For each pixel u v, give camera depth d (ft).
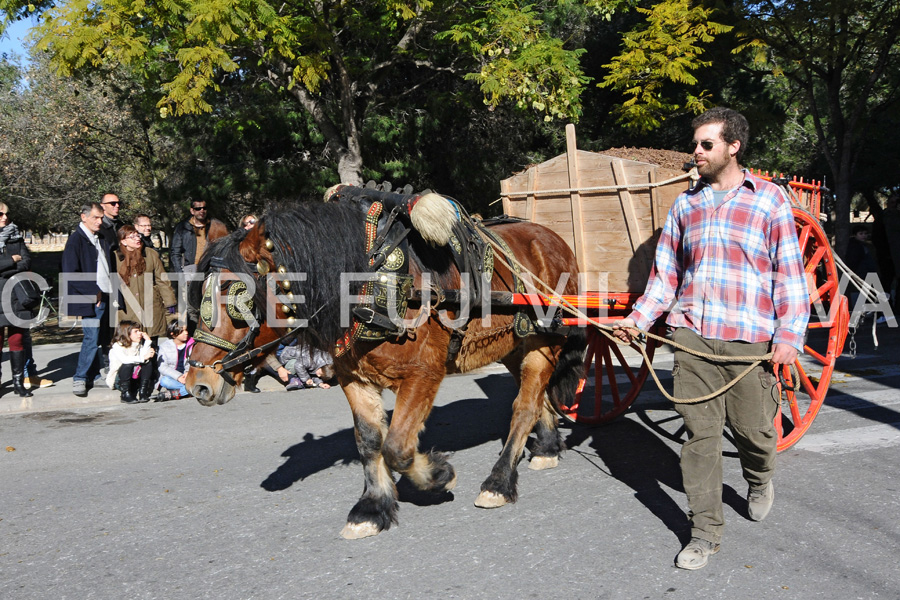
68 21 26.27
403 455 12.05
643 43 39.60
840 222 45.19
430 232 11.50
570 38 49.24
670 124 54.08
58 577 11.40
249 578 11.17
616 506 13.62
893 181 68.64
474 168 48.08
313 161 46.42
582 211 17.10
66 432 20.48
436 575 11.07
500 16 32.35
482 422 20.47
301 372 25.52
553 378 16.08
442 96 43.65
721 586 10.45
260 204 48.39
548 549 11.84
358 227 11.85
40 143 68.59
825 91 70.28
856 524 12.53
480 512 13.58
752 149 64.95
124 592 10.85
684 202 11.34
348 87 35.78
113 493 15.25
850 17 41.27
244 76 41.45
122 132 65.26
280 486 15.40
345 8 34.47
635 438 18.16
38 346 35.60
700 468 11.03
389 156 46.42
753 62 50.16
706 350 10.98
